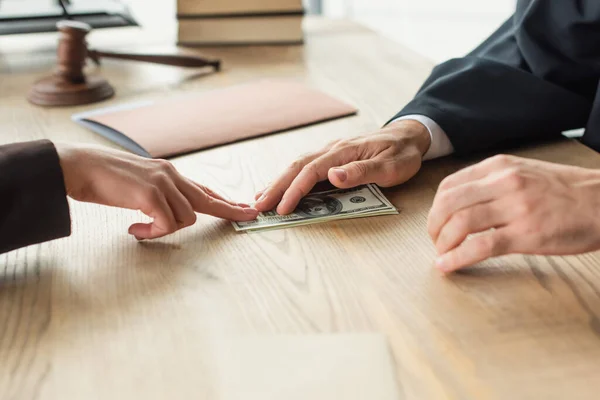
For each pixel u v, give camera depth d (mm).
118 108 1312
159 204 806
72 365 608
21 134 1222
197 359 612
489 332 647
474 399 559
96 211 912
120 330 658
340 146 976
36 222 763
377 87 1481
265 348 623
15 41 1919
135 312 686
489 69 1170
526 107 1132
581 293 708
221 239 837
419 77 1555
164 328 659
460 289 720
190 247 818
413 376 587
